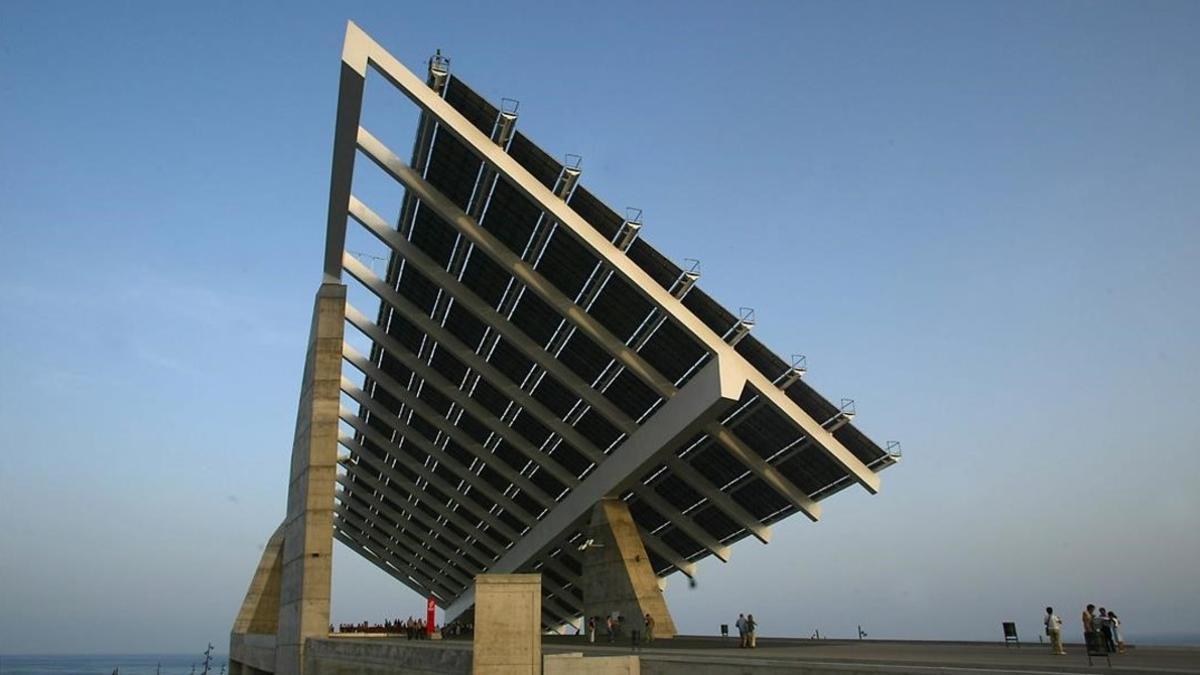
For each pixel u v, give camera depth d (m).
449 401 36.91
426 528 54.72
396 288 32.38
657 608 29.00
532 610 14.48
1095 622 15.73
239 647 43.28
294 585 28.38
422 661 17.72
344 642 23.22
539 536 38.62
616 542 30.42
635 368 27.08
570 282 26.41
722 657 13.34
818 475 27.75
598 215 24.22
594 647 21.16
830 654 16.36
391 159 25.23
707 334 24.34
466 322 31.06
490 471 40.25
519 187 23.30
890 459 25.88
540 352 29.38
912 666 10.82
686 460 30.52
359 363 38.53
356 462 50.56
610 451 31.92
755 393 25.30
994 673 9.95
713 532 33.97
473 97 23.20
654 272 24.83
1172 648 19.59
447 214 25.83
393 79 22.48
